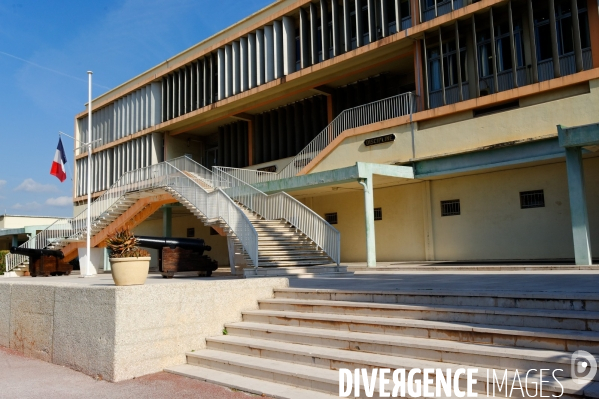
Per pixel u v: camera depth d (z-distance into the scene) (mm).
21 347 8820
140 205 22656
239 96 27406
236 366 6398
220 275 16938
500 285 7777
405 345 5617
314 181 18594
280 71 25844
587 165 16391
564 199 16812
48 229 26250
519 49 17734
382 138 20047
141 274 8242
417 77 20266
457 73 18500
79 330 7332
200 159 35781
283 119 28688
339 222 23484
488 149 16969
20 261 25969
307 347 6414
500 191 18422
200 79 30859
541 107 16141
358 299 7391
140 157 35156
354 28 23297
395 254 21406
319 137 23688
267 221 17844
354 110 22734
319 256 15867
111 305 6734
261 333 7199
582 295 5613
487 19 18344
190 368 6875
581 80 15258
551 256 17000
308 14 25031
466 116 18016
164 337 7062
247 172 24812
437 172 18422
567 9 16641
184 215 32031
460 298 6430
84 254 23484
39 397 5973
